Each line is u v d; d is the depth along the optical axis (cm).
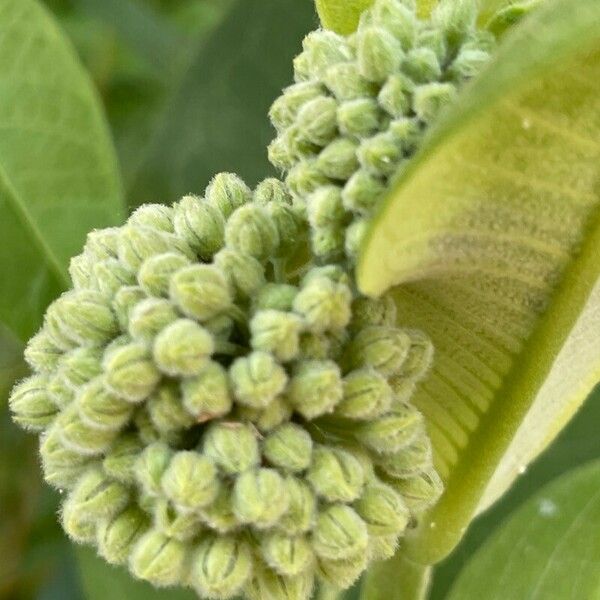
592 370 25
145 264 23
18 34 29
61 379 23
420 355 23
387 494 23
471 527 31
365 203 23
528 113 22
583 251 23
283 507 23
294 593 23
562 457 31
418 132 23
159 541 23
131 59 38
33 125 29
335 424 23
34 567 37
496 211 23
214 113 30
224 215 24
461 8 23
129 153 36
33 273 29
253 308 23
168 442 23
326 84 23
